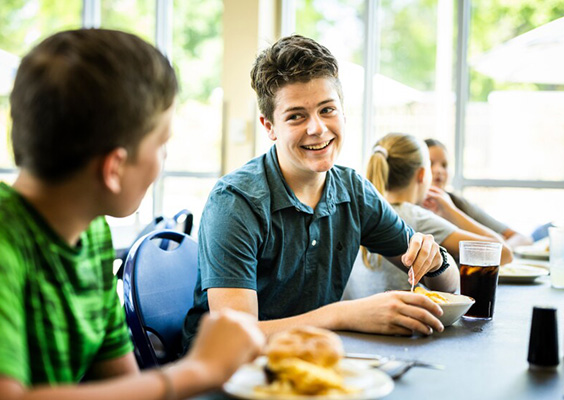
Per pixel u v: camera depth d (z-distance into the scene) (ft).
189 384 2.54
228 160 15.67
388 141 7.89
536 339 3.51
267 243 5.39
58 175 2.78
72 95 2.68
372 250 6.31
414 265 5.32
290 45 5.39
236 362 2.69
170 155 17.34
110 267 3.57
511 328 4.55
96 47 2.77
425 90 15.40
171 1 17.66
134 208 3.03
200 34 17.37
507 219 15.08
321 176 5.69
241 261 5.07
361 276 7.18
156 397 2.46
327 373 2.78
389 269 7.08
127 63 2.79
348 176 6.04
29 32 18.71
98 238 3.45
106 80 2.72
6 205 2.75
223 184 5.41
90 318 3.20
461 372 3.40
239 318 2.79
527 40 14.78
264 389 2.78
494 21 14.92
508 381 3.25
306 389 2.71
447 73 15.23
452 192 11.49
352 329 4.30
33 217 2.81
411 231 6.32
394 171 7.75
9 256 2.60
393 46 15.56
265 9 15.51
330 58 5.42
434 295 4.81
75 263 3.02
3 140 18.33
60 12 18.60
